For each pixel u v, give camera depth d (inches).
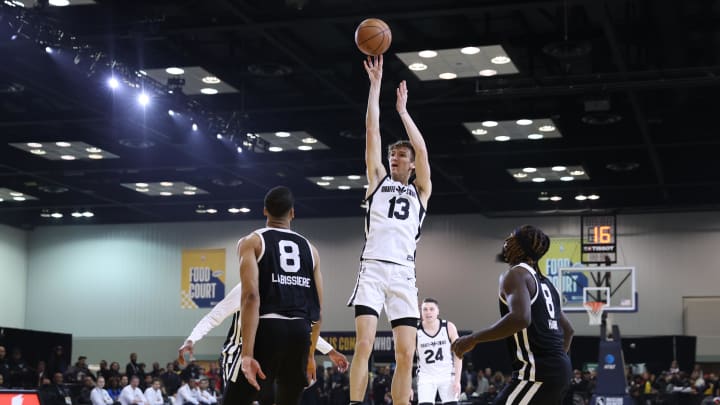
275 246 255.1
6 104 937.5
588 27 733.3
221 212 1443.2
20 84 854.5
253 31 735.1
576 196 1282.0
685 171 1149.1
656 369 1293.1
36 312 1514.5
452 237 1414.9
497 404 256.2
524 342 252.4
